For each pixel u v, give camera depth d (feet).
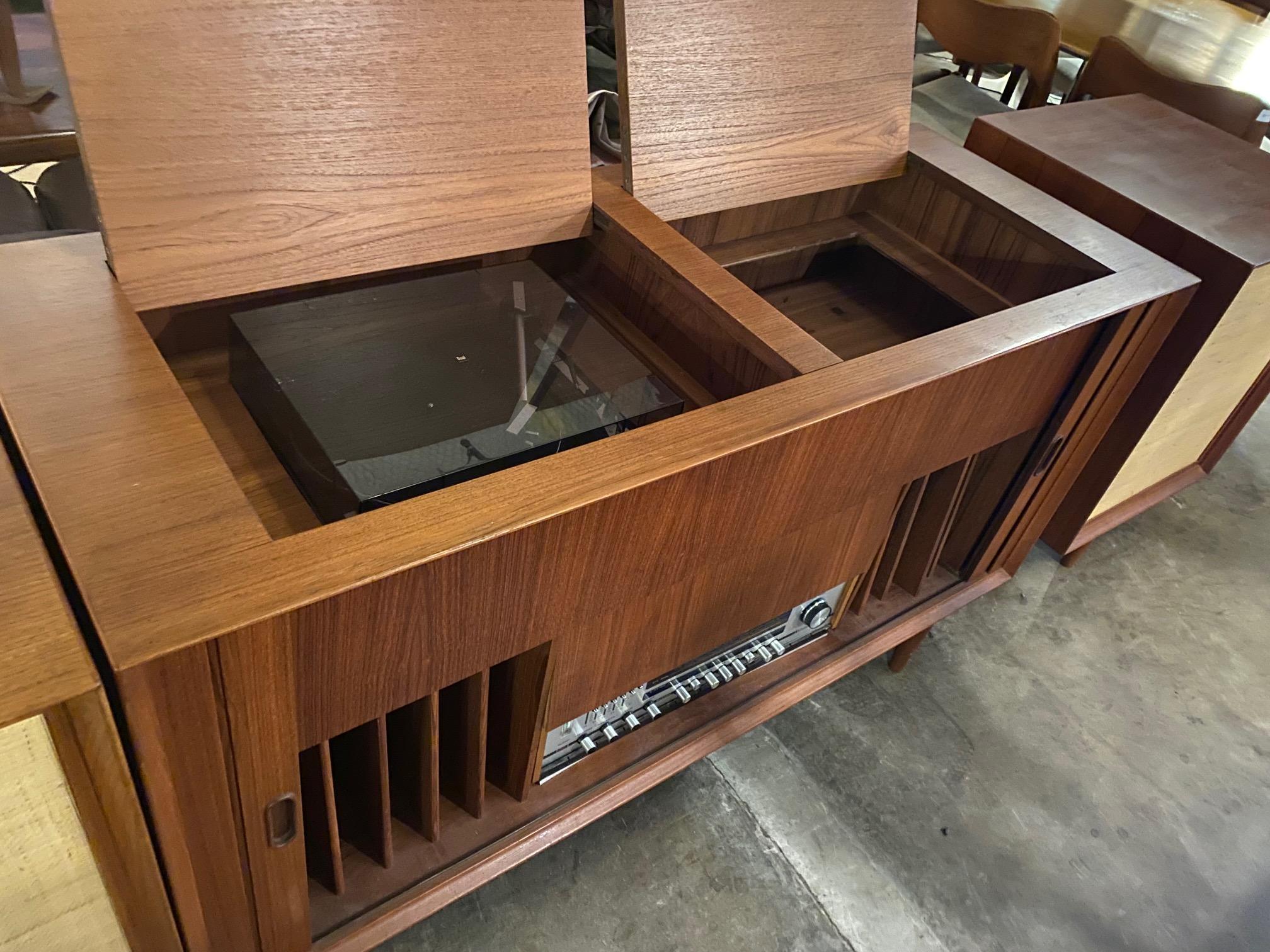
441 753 3.60
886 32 4.23
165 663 1.86
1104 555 6.32
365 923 3.18
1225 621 6.00
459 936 3.84
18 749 1.78
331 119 2.88
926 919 4.19
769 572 3.39
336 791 3.49
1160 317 3.90
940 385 3.11
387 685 2.42
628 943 3.92
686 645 3.39
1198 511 6.84
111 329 2.54
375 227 3.05
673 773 3.86
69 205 3.67
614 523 2.50
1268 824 4.86
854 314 4.37
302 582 2.01
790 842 4.39
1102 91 7.47
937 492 4.23
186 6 2.59
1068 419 4.07
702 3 3.62
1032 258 4.14
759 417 2.72
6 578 1.87
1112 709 5.31
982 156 5.12
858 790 4.66
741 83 3.83
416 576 2.16
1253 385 5.82
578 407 2.93
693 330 3.33
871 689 5.17
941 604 4.74
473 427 2.76
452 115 3.11
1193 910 4.42
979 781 4.81
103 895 2.27
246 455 2.85
